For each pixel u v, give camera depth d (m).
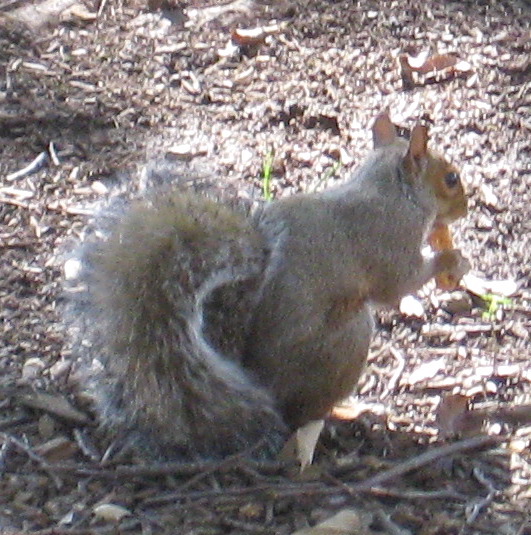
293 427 9.68
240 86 14.69
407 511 9.17
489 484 9.53
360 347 9.55
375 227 9.60
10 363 10.46
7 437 9.59
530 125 14.20
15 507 8.97
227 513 9.03
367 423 10.15
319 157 13.62
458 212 10.38
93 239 9.82
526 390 10.68
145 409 9.33
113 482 9.24
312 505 9.16
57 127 13.77
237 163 13.41
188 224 9.34
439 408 10.30
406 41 15.48
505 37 15.58
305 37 15.50
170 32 15.48
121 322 9.27
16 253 11.82
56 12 15.59
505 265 12.22
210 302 9.31
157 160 13.35
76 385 10.18
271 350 9.32
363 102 14.50
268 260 9.30
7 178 12.95
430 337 11.28
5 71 14.52
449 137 13.99
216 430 9.37
